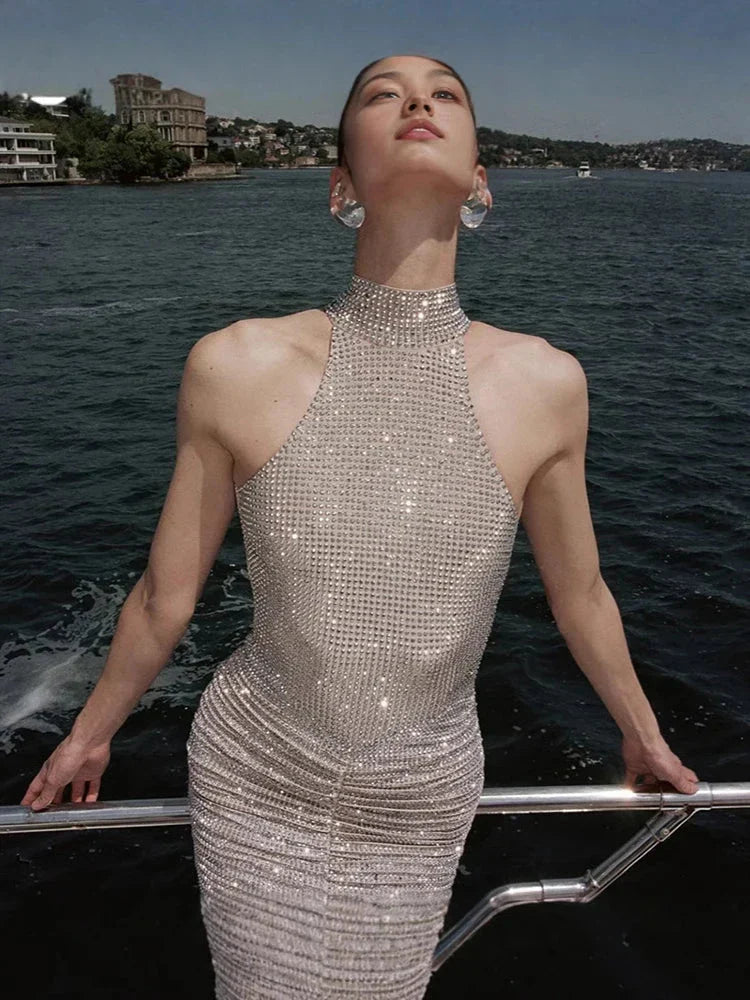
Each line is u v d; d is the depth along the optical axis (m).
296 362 1.39
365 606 1.36
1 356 19.78
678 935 4.23
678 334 21.22
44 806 1.64
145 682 1.58
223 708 1.51
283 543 1.37
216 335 1.42
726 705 6.18
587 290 29.17
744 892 4.48
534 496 1.54
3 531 9.71
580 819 4.96
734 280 31.31
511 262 37.84
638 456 11.90
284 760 1.44
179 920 4.43
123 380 17.55
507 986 3.96
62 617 7.60
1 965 4.19
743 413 14.17
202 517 1.47
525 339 1.47
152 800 1.67
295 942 1.37
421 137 1.31
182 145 150.50
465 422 1.38
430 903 1.44
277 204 79.38
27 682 6.49
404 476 1.36
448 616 1.39
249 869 1.41
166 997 4.02
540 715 6.12
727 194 112.62
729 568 8.38
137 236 49.41
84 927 4.39
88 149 120.44
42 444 13.27
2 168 110.12
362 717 1.41
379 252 1.38
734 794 1.73
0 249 42.03
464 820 1.50
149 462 12.34
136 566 8.71
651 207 80.00
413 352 1.38
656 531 9.32
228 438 1.38
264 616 1.45
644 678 6.49
